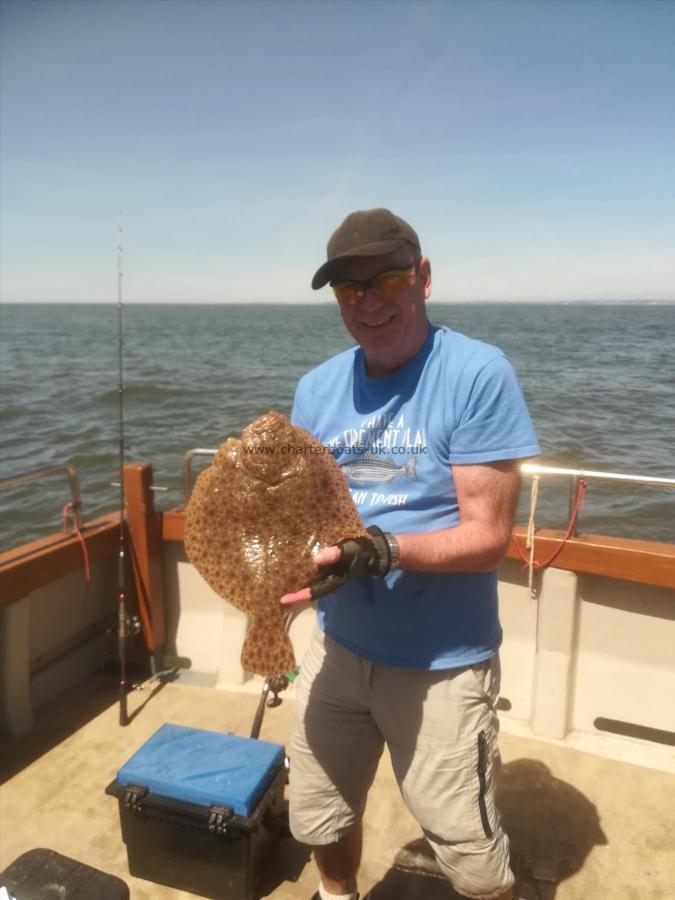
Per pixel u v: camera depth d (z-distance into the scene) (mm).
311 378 2150
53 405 18734
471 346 1797
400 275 1725
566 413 15055
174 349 41125
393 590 1836
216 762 2574
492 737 1893
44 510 10180
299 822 2090
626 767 3143
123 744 3365
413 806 1909
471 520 1729
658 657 3229
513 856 2660
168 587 4070
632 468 10406
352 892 2238
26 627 3457
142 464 3861
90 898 1799
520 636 3459
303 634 3828
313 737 2045
